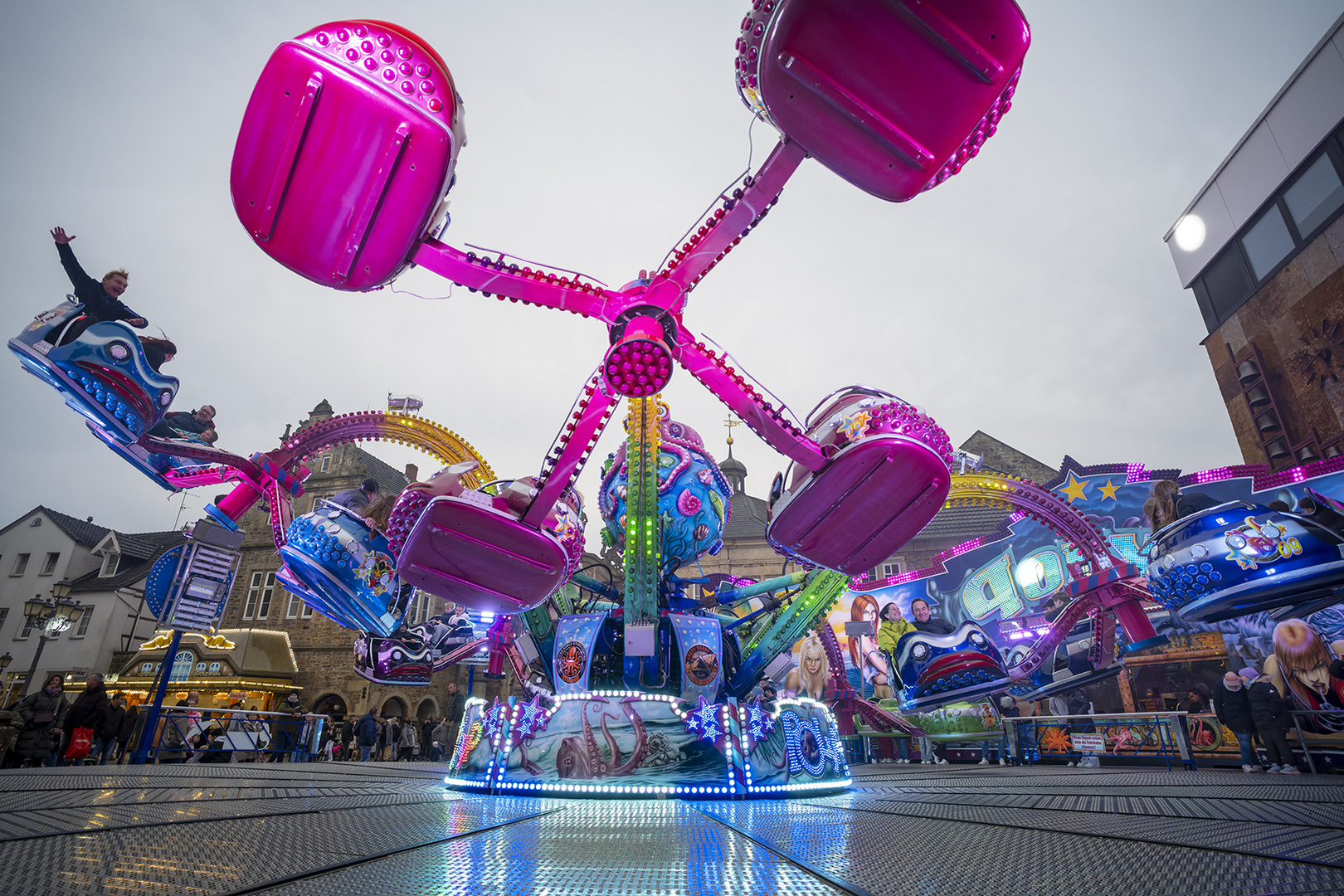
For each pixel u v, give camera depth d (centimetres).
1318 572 800
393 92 366
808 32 341
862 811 435
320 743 1883
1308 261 2108
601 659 739
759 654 762
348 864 211
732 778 572
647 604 683
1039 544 1788
